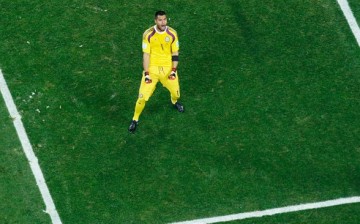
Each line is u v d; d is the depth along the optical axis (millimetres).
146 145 47031
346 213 45094
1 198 45031
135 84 48969
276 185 45875
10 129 47125
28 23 50750
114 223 44656
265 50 50188
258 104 48375
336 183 46000
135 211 45000
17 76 48875
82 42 50219
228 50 50188
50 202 45094
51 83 48750
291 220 44906
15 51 49719
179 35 50594
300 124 47750
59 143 46875
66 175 45938
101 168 46219
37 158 46312
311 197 45562
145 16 51312
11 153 46406
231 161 46562
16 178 45656
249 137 47344
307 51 50250
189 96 48625
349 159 46719
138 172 46188
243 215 45000
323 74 49438
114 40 50406
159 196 45469
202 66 49594
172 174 46156
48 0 51594
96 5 51531
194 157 46656
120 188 45656
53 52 49781
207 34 50719
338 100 48562
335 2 52125
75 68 49312
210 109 48219
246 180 46000
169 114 48062
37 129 47250
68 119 47625
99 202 45219
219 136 47344
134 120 47031
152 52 44531
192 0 51938
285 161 46625
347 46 50562
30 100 48156
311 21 51406
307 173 46281
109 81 48969
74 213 44875
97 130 47375
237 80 49156
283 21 51312
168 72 45125
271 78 49250
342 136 47406
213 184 45844
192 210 45062
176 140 47219
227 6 51781
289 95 48688
